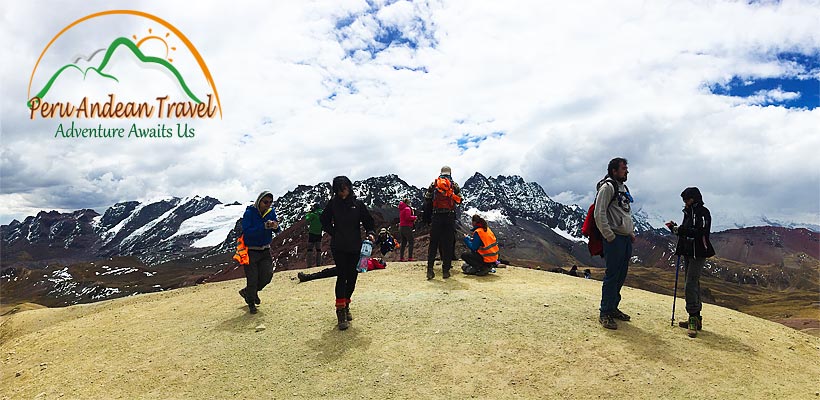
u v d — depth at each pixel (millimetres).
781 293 185500
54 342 8734
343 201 8141
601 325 7934
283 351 7293
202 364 7059
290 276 13656
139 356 7551
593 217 7902
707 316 8812
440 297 9664
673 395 5781
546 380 6172
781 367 6711
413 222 15227
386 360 6812
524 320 8172
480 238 12094
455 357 6848
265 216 9312
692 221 7695
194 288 13961
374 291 10383
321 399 5930
